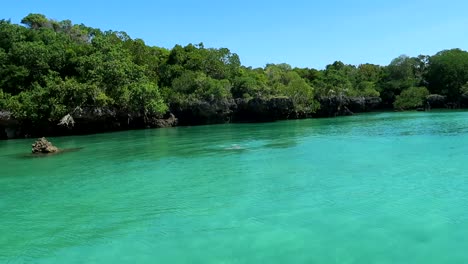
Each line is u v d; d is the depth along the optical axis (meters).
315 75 99.06
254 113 69.31
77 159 28.72
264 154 27.59
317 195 16.12
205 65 76.06
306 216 13.56
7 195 18.38
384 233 11.80
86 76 55.75
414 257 10.18
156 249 11.38
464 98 85.06
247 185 18.38
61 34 67.88
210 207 15.12
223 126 60.19
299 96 73.50
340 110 79.25
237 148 31.50
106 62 55.88
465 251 10.45
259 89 71.44
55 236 12.78
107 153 31.48
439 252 10.43
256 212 14.25
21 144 43.31
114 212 15.05
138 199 16.73
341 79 93.94
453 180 17.78
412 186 16.98
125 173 22.61
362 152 26.72
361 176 19.23
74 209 15.67
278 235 11.96
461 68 87.44
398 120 56.94
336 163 22.94
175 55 76.44
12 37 60.03
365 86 93.38
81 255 11.20
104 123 59.25
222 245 11.41
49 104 51.66
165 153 30.19
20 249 11.80
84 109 54.22
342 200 15.28
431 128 42.03
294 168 21.95
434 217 13.05
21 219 14.63
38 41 61.03
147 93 57.69
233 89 71.88
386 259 10.11
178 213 14.58
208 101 65.81
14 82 55.41
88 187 19.41
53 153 32.50
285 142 34.44
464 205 14.20
